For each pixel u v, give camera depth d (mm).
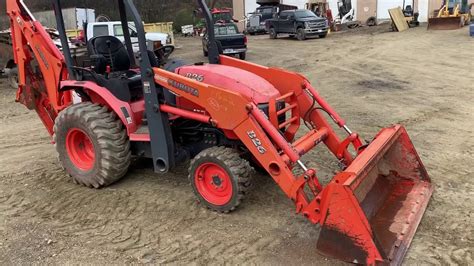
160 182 5398
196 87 4312
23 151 7082
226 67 4988
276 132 4031
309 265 3664
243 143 4293
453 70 12430
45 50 5621
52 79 5668
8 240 4238
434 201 4598
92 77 5270
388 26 29484
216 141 4832
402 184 4668
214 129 4758
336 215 3469
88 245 4105
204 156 4461
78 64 5629
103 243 4129
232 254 3871
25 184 5547
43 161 6426
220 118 4238
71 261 3859
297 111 4922
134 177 5570
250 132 4098
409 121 7703
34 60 6043
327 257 3727
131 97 5172
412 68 13086
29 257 3941
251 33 33688
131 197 5020
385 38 21844
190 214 4586
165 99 4746
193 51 23094
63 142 5363
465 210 4414
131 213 4672
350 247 3445
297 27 24969
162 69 4758
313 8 33219
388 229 3848
